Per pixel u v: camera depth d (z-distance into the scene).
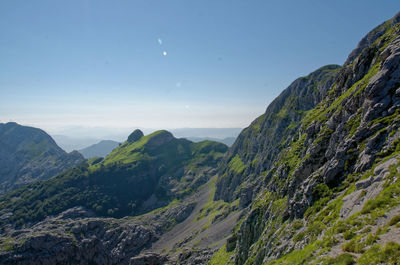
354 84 61.56
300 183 54.72
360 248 22.94
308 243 35.72
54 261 154.25
